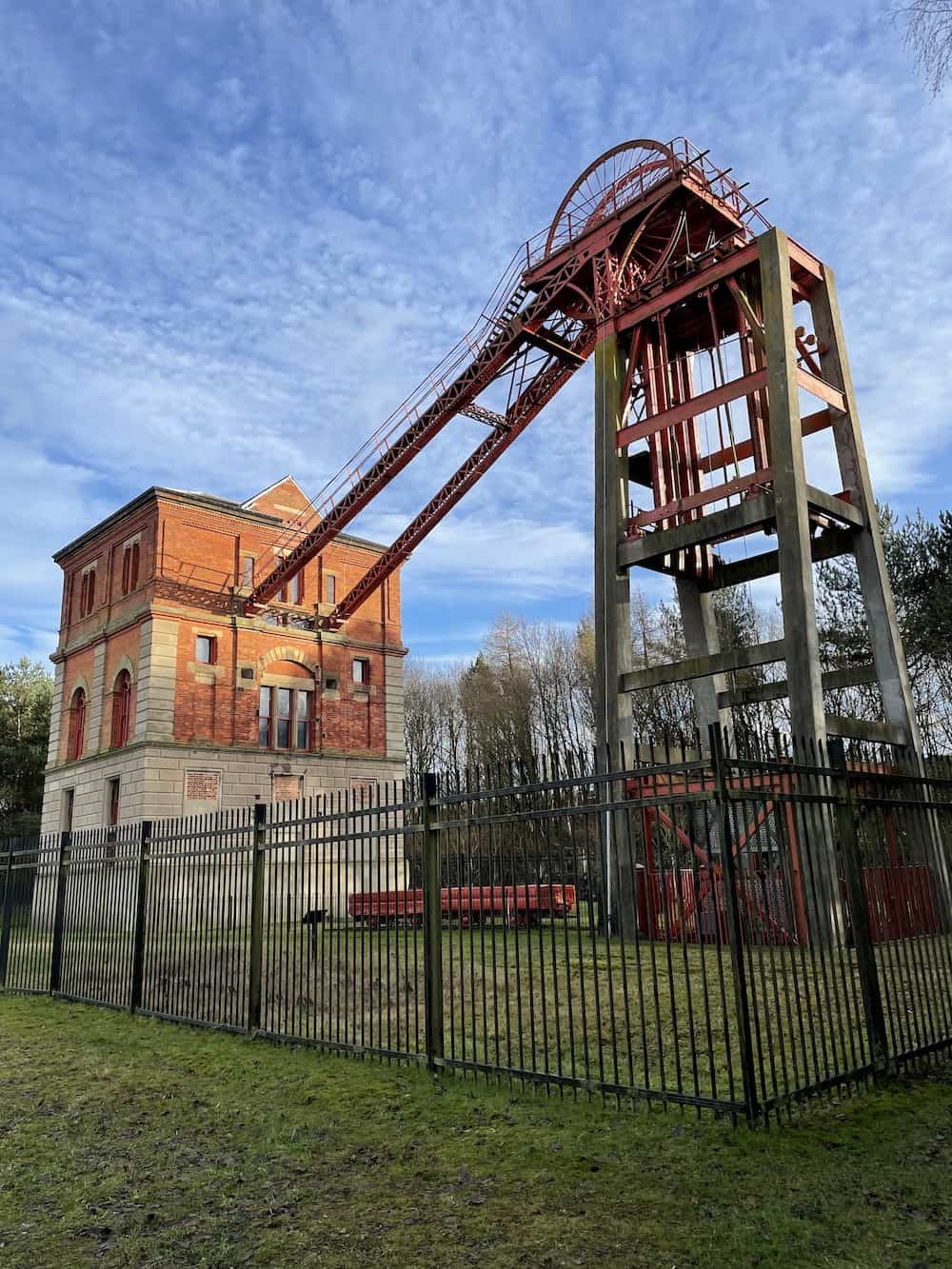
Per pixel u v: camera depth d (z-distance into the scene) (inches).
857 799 261.9
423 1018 342.6
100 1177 204.4
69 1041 362.3
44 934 519.8
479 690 2372.0
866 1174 176.4
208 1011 379.2
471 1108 232.1
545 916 316.8
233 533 1278.3
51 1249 167.0
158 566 1196.5
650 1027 293.4
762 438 682.2
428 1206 176.7
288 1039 326.6
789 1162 182.7
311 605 1348.4
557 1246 155.7
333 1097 253.6
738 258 636.7
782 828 230.5
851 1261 143.9
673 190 703.7
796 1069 212.2
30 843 544.4
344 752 1322.6
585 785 245.1
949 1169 178.2
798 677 537.3
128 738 1203.9
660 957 388.5
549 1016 319.0
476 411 1000.9
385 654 1425.9
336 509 1120.2
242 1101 258.5
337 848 324.5
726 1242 152.3
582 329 909.2
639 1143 197.6
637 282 784.3
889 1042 263.7
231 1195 189.9
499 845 259.6
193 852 404.5
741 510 596.1
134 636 1211.2
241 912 378.9
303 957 333.1
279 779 1244.5
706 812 222.5
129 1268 158.1
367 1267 153.7
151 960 421.7
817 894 238.1
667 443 715.4
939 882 286.2
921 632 1052.5
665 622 1630.2
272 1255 160.4
